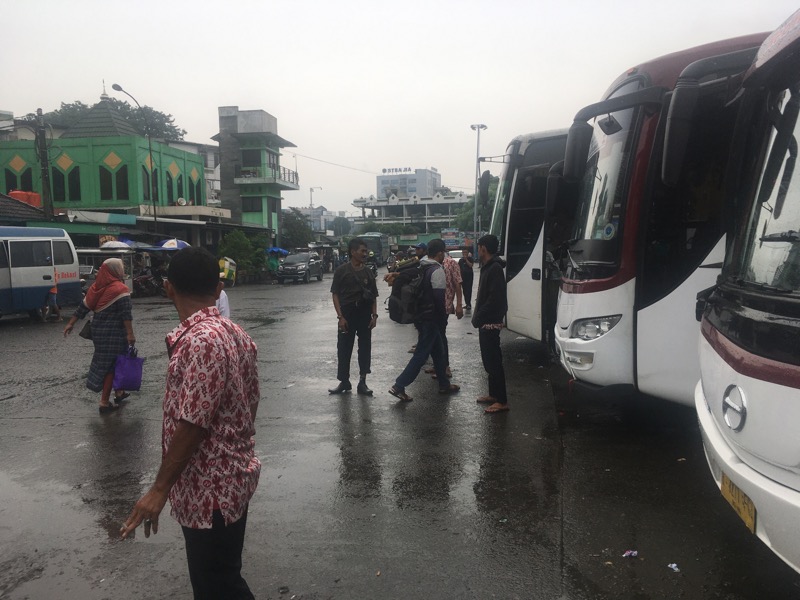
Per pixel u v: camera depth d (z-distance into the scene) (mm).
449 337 12227
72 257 17688
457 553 3688
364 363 7535
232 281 31578
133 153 35500
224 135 48500
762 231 3258
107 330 6949
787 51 3105
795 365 2449
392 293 7258
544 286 9141
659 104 5168
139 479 4988
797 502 2422
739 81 4547
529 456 5281
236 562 2494
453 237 69562
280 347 11383
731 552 3619
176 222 34312
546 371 8773
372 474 4977
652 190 5195
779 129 3330
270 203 49750
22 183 36375
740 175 3738
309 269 36156
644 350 5246
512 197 9852
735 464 2840
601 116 5832
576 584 3326
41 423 6570
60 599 3299
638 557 3584
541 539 3828
